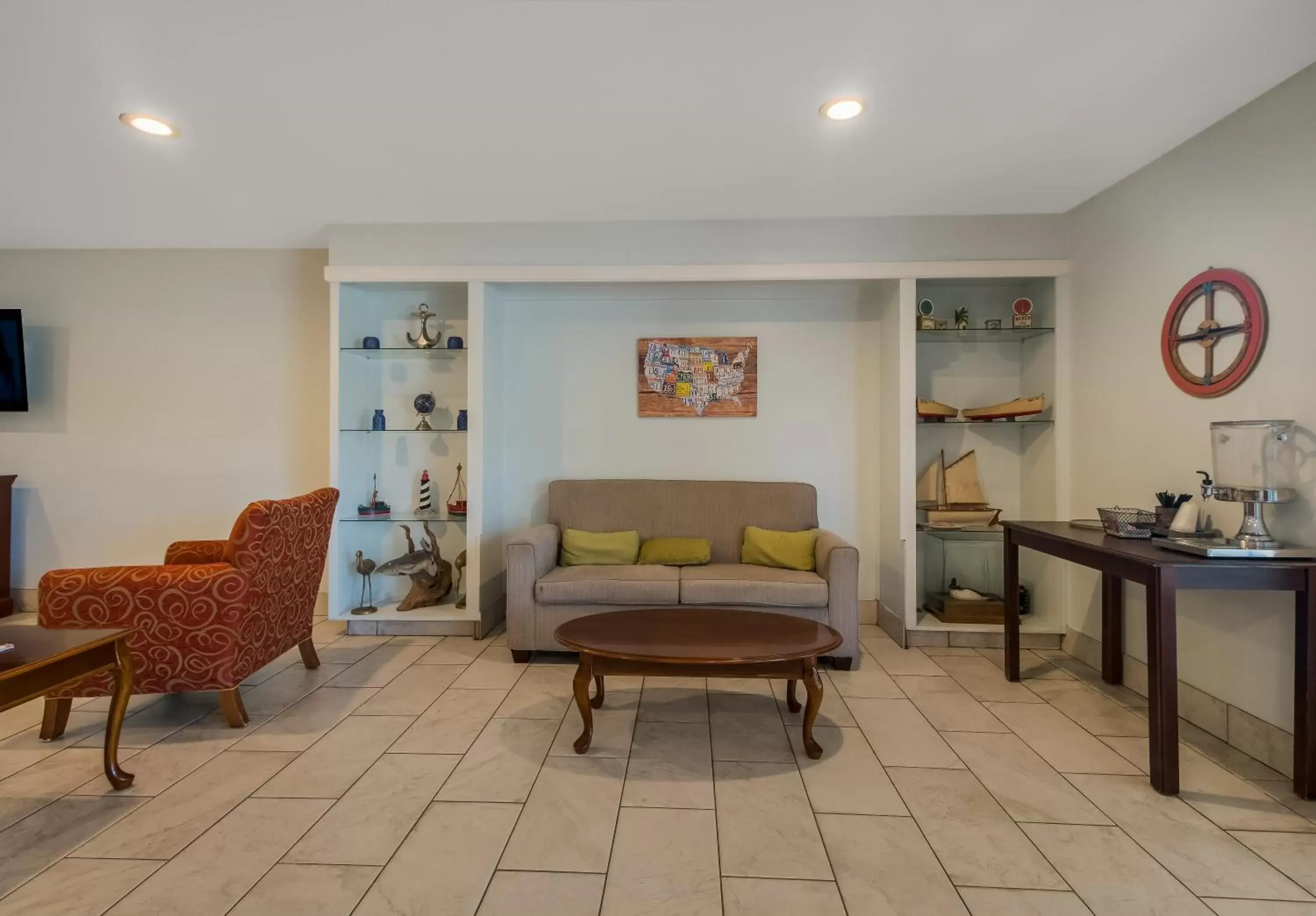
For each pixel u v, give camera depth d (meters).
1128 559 2.11
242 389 4.03
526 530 3.59
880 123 2.39
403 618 3.64
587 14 1.77
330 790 2.00
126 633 2.03
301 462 4.02
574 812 1.88
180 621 2.39
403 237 3.56
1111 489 3.01
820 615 3.09
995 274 3.36
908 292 3.43
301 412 4.01
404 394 3.99
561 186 3.00
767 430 3.96
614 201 3.19
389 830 1.79
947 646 3.45
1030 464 3.65
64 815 1.86
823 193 3.08
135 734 2.40
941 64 2.01
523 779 2.07
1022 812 1.88
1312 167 2.02
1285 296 2.12
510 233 3.54
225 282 4.02
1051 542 2.61
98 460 4.05
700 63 2.00
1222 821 1.83
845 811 1.89
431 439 3.98
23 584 4.07
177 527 4.04
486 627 3.70
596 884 1.57
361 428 3.84
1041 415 3.49
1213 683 2.39
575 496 3.80
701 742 2.34
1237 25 1.81
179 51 1.94
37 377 4.04
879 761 2.20
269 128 2.43
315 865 1.64
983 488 3.79
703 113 2.32
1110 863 1.65
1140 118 2.35
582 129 2.44
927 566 3.84
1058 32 1.85
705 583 3.10
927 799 1.96
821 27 1.83
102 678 2.41
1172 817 1.85
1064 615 3.39
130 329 4.02
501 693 2.80
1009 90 2.16
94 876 1.59
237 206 3.26
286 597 2.78
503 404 3.99
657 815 1.87
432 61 1.99
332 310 3.60
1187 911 1.48
